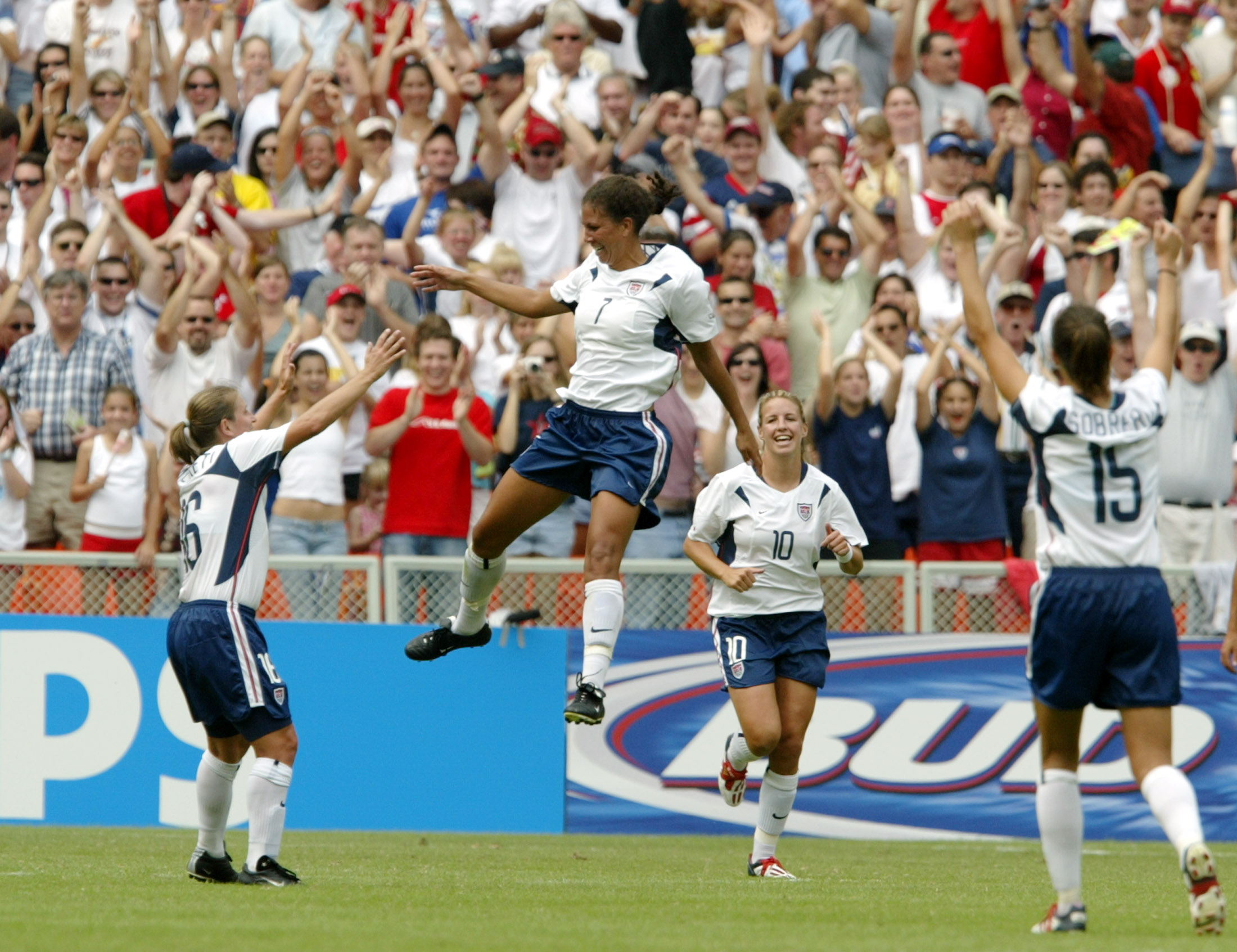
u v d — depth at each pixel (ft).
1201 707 102.94
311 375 106.63
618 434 65.36
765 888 66.18
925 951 43.16
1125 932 49.01
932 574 103.50
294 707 100.42
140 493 106.63
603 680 64.39
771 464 72.90
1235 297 122.93
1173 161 146.72
